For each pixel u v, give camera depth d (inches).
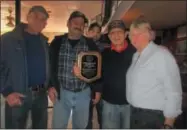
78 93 91.1
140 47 72.0
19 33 83.0
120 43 88.1
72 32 89.3
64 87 90.9
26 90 83.0
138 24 70.8
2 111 83.2
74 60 89.6
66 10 281.3
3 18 289.1
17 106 82.4
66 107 92.0
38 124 88.1
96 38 116.3
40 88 86.6
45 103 90.0
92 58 89.5
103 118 93.4
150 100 68.5
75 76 89.7
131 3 143.7
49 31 411.8
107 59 90.4
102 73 91.0
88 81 90.4
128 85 77.6
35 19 83.7
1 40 81.0
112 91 89.7
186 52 214.5
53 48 90.4
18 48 81.4
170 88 65.4
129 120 88.6
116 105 90.0
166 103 66.3
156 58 67.1
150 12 167.9
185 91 112.0
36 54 84.8
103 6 234.7
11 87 81.1
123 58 88.0
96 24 120.9
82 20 89.9
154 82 67.9
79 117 93.1
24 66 82.1
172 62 66.5
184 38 223.1
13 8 259.1
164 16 184.9
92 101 94.1
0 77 80.0
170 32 257.3
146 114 69.2
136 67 71.9
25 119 85.1
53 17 323.6
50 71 89.6
